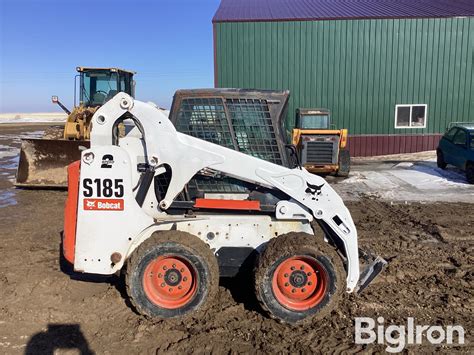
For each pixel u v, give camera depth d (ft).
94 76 42.47
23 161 34.83
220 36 59.31
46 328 13.83
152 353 12.50
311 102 60.64
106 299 15.70
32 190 35.06
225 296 15.84
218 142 15.03
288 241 13.60
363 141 61.52
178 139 14.28
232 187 15.11
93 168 13.84
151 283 13.99
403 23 58.95
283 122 15.26
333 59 59.72
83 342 13.02
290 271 13.80
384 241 23.13
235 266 14.74
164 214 14.94
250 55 59.62
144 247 13.57
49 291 16.40
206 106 14.97
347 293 15.99
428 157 57.72
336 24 58.90
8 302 15.53
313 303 13.80
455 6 65.00
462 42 59.41
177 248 13.52
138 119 14.19
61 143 34.35
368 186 39.34
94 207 13.98
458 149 42.27
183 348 12.69
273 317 13.73
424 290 16.66
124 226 14.05
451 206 31.19
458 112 60.95
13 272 18.31
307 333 13.46
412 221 27.27
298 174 14.38
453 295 16.20
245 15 61.62
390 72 60.13
